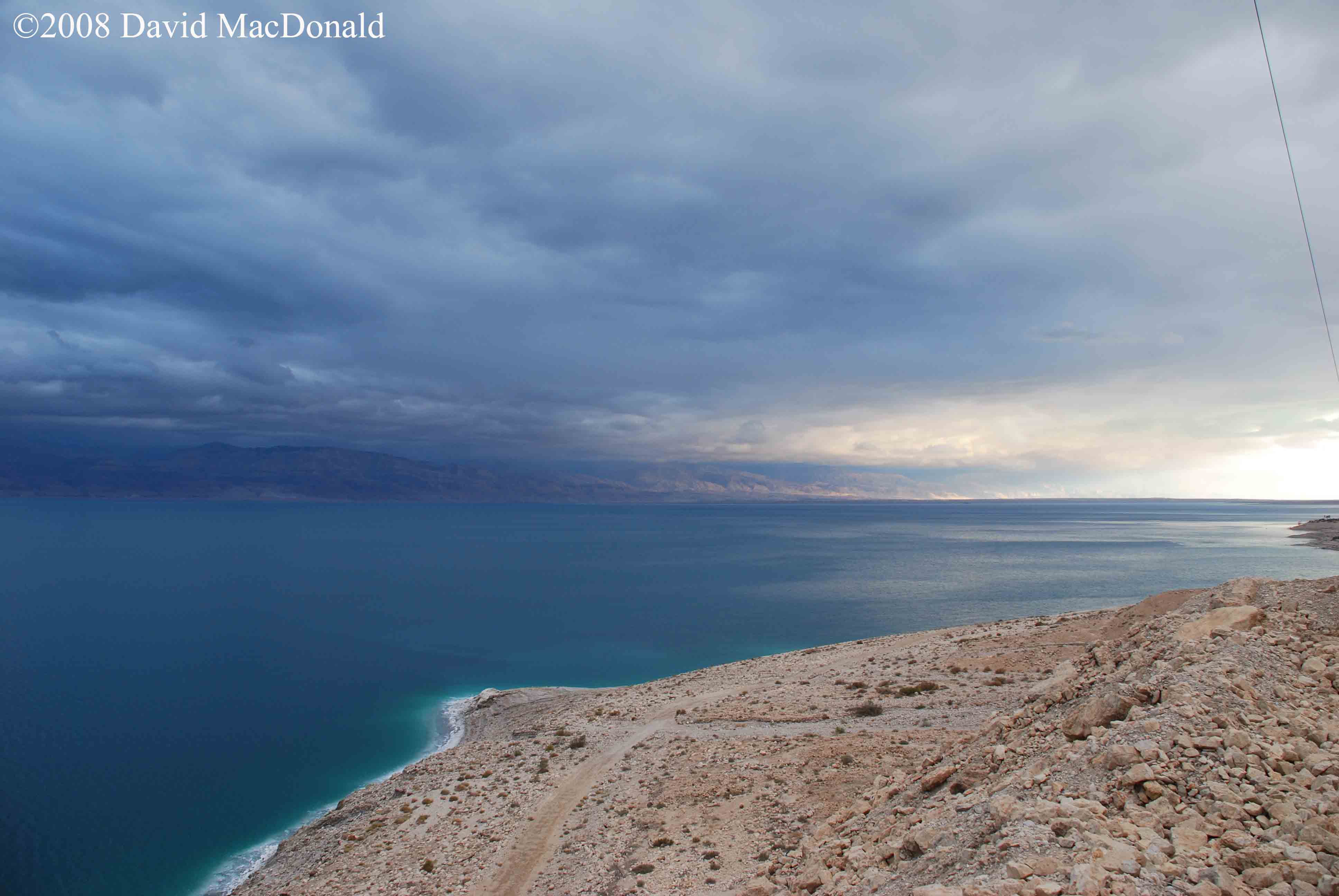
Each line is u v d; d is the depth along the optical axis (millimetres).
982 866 8867
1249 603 16172
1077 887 7512
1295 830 8078
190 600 136000
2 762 53188
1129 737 10656
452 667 84250
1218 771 9391
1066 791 10125
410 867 27578
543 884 24094
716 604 130250
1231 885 7438
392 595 144875
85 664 85438
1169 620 16719
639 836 25688
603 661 87250
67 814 44031
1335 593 15633
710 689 47188
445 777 38281
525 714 56562
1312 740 9961
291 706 67625
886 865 11227
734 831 24062
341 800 43719
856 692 39938
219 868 37031
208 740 58000
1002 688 36125
